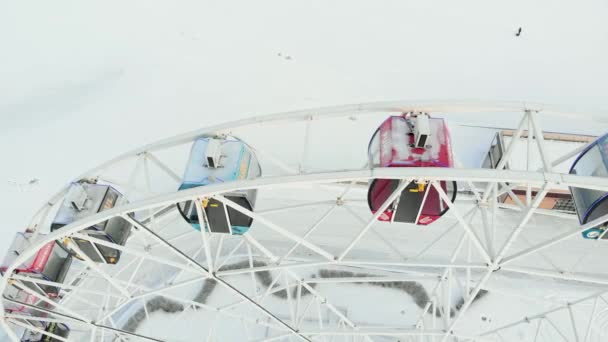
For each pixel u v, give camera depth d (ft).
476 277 94.94
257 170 53.67
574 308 84.94
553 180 37.60
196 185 47.42
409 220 48.52
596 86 91.09
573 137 87.45
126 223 57.93
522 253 45.06
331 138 93.15
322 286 99.30
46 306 74.23
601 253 92.38
